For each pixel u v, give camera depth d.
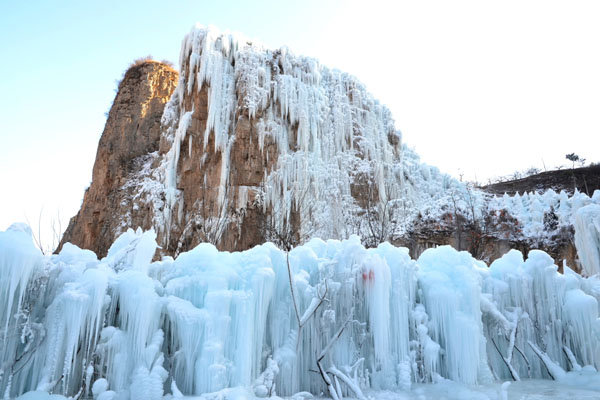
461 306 6.62
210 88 22.83
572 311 7.62
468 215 19.38
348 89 26.72
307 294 6.30
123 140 29.02
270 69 24.61
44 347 4.93
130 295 5.35
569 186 29.92
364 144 24.69
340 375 5.84
